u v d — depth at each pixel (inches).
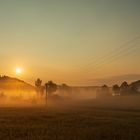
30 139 896.3
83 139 905.5
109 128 1201.4
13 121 1530.5
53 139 893.2
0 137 940.6
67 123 1425.9
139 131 1097.4
